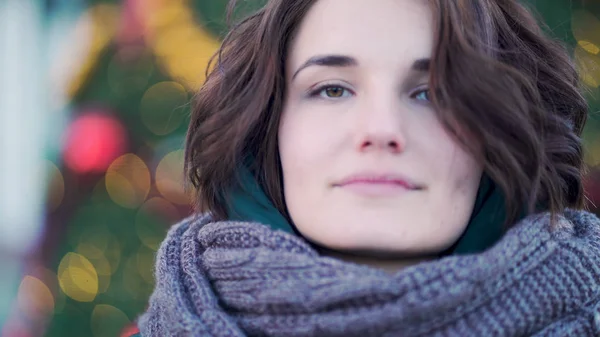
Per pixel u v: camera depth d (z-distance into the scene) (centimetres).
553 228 78
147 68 155
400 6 78
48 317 160
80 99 158
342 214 75
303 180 78
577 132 91
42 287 164
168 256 86
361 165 74
